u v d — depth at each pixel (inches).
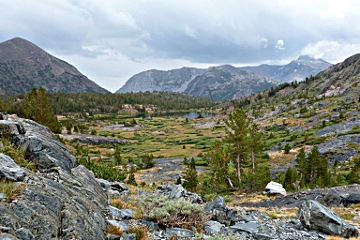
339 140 3065.9
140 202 522.3
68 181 435.2
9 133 451.8
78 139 4874.5
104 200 509.7
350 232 530.0
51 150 479.8
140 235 389.4
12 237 214.7
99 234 332.5
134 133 6924.2
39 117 2358.5
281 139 4116.6
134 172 2834.6
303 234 528.1
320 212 556.1
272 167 2768.2
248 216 650.8
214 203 605.0
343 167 2336.4
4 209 239.0
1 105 5423.2
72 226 289.9
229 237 434.0
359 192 867.4
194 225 481.4
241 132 2007.9
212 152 2207.2
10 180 302.4
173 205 481.1
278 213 739.4
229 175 1989.4
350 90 6742.1
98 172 961.5
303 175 1947.6
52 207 289.6
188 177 1878.7
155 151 4672.7
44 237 245.6
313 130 4160.9
